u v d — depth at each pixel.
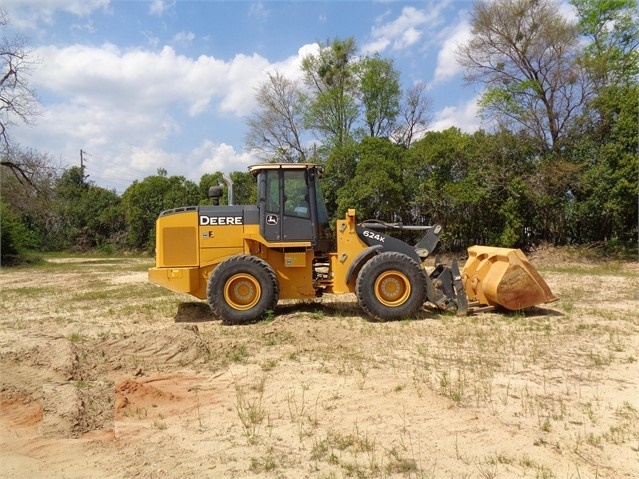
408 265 8.80
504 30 24.27
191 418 4.74
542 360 6.39
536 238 23.55
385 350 6.91
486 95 24.91
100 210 42.59
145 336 7.27
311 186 9.34
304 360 6.53
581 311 9.53
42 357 6.55
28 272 22.33
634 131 19.45
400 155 24.52
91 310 10.80
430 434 4.29
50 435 4.42
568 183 21.38
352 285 9.26
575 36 23.67
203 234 9.31
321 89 36.56
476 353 6.74
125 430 4.50
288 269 9.35
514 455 3.94
